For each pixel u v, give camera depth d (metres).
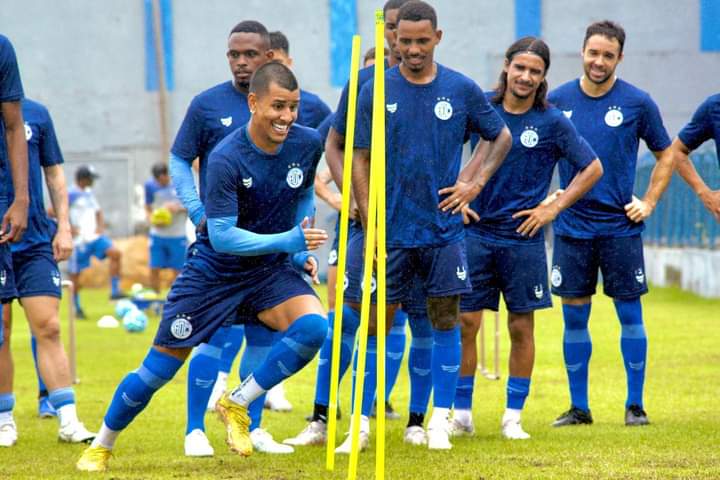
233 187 11.12
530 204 13.88
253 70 13.23
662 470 11.32
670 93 47.72
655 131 15.02
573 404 14.93
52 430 14.75
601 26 14.75
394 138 12.43
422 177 12.48
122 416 11.51
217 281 11.41
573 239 14.92
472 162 12.96
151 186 34.78
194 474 11.26
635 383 14.82
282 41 15.86
